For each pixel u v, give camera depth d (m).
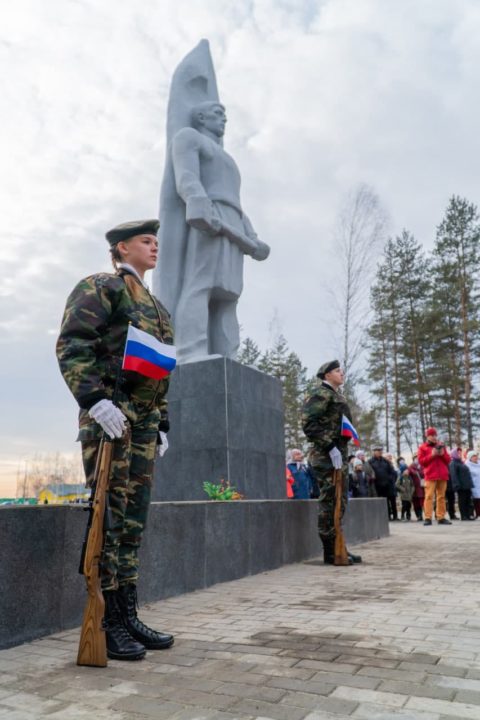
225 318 10.80
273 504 6.54
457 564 6.46
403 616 3.87
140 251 3.64
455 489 16.05
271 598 4.65
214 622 3.82
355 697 2.37
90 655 2.88
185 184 9.98
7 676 2.75
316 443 6.76
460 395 35.50
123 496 3.19
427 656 2.94
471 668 2.74
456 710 2.22
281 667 2.80
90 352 3.06
